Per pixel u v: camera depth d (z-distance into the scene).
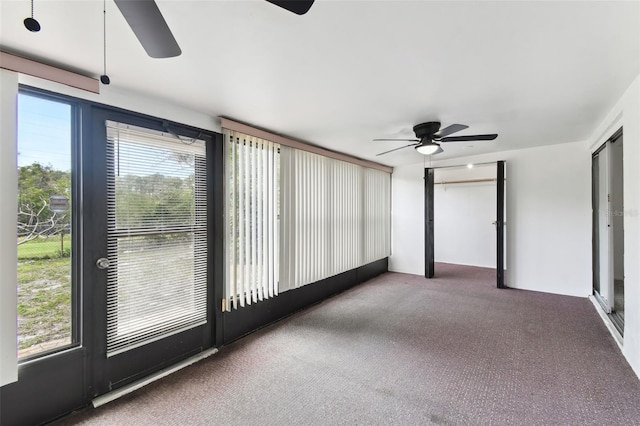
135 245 2.17
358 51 1.63
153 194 2.28
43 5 1.20
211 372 2.27
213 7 1.24
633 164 2.16
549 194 4.25
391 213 5.92
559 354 2.48
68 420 1.77
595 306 3.62
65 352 1.82
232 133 2.82
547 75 1.96
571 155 4.08
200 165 2.62
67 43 1.51
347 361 2.42
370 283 4.99
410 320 3.30
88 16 1.28
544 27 1.43
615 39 1.53
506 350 2.57
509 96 2.31
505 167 4.56
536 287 4.39
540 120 2.95
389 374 2.22
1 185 1.52
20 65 1.57
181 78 1.94
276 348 2.67
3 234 1.53
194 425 1.71
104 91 1.98
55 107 1.83
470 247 6.48
